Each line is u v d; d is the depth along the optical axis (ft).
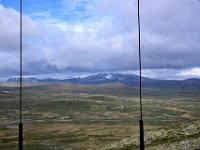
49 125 478.18
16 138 330.13
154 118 600.39
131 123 488.85
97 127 436.76
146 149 79.97
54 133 385.70
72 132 391.04
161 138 87.97
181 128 93.20
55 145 292.20
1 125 467.52
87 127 441.27
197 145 69.87
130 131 373.20
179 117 620.08
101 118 614.34
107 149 93.15
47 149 269.03
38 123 511.40
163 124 438.40
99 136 344.90
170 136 87.92
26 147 280.92
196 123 95.50
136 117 625.82
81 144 293.23
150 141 88.53
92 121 545.44
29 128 439.22
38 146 286.25
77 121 547.49
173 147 73.26
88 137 339.57
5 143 299.99
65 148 274.36
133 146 87.81
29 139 333.83
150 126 407.23
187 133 86.17
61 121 549.13
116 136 337.31
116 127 424.46
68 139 331.16
